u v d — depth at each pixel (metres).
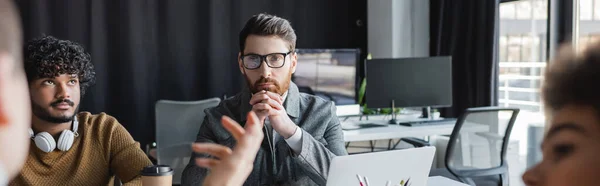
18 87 0.33
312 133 1.61
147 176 1.21
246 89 1.58
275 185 1.57
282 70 1.46
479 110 3.06
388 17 4.91
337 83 4.36
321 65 4.31
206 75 4.71
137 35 4.45
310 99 1.68
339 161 1.30
